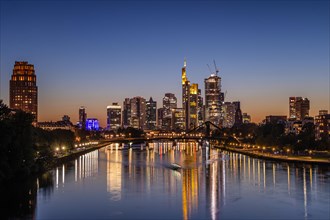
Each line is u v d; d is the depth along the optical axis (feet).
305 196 627.87
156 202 594.24
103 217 513.04
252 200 603.26
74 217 512.22
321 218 504.02
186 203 586.86
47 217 510.58
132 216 517.55
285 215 518.37
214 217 512.22
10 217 508.53
